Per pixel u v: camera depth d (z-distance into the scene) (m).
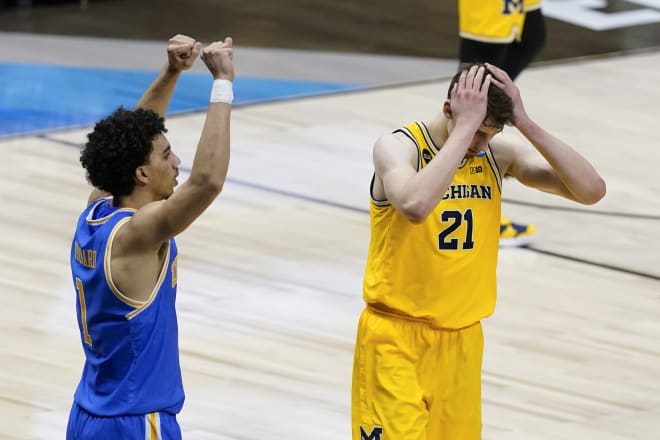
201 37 27.02
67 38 26.42
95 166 7.89
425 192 8.09
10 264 15.07
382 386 8.81
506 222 16.34
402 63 25.61
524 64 16.94
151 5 29.97
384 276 8.75
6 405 11.63
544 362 12.99
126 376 7.95
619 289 15.05
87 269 7.95
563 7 30.83
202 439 11.08
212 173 7.51
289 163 19.28
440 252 8.64
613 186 18.88
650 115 22.70
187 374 12.33
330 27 28.56
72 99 22.11
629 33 28.72
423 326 8.82
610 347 13.41
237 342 13.12
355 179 18.72
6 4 29.03
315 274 15.11
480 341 9.05
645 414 11.94
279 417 11.57
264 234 16.38
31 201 17.33
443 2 31.78
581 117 22.39
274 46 26.55
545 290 14.92
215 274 14.95
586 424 11.70
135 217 7.74
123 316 7.86
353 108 22.27
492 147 9.03
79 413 8.13
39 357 12.67
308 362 12.73
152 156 7.92
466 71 8.40
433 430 9.07
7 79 23.14
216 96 7.69
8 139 19.92
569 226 17.17
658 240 16.73
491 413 11.84
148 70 24.12
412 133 8.64
